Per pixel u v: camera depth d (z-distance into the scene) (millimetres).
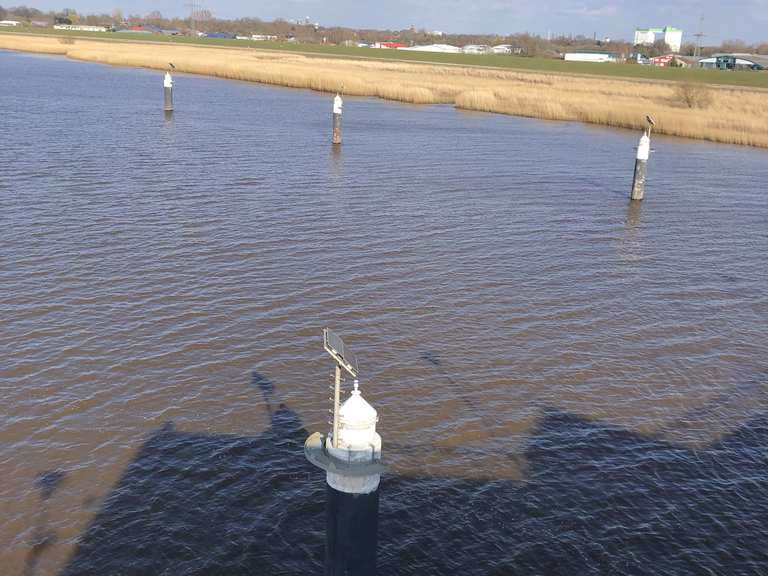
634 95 101062
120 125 63406
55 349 22797
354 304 27203
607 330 26188
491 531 16078
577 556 15492
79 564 14680
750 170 57062
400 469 17969
